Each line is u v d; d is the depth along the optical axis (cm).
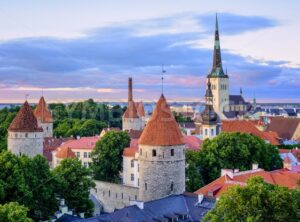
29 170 7650
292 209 5253
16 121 11469
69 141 15300
